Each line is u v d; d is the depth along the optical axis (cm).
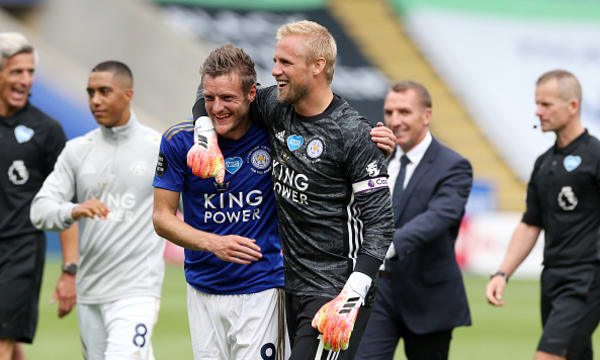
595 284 2053
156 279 1955
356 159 1447
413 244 1947
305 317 1501
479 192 7100
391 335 2042
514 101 8700
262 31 8619
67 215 1864
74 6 7631
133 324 1891
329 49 1446
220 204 1594
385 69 8775
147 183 1958
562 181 2077
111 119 1948
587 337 2059
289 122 1495
